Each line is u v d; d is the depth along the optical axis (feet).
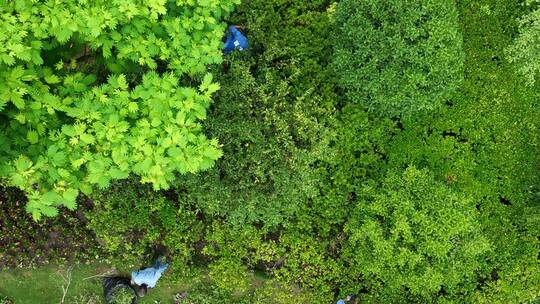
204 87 21.09
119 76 20.53
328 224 31.42
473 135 31.76
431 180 28.78
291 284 32.32
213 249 31.68
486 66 31.91
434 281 27.55
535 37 28.76
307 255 31.37
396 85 26.94
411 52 26.16
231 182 26.61
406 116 29.04
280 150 26.53
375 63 26.66
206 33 21.99
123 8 19.89
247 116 26.61
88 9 20.01
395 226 27.61
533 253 31.50
